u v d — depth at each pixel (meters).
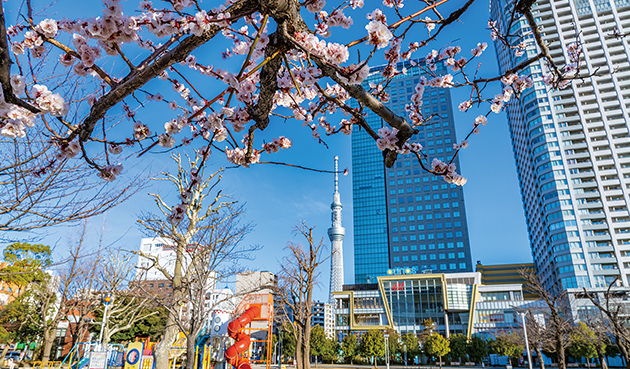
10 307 27.47
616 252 65.69
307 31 2.83
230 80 2.83
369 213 119.25
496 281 106.69
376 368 53.12
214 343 20.92
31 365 28.11
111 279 21.84
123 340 36.38
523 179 93.38
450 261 102.38
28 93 2.72
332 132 4.48
